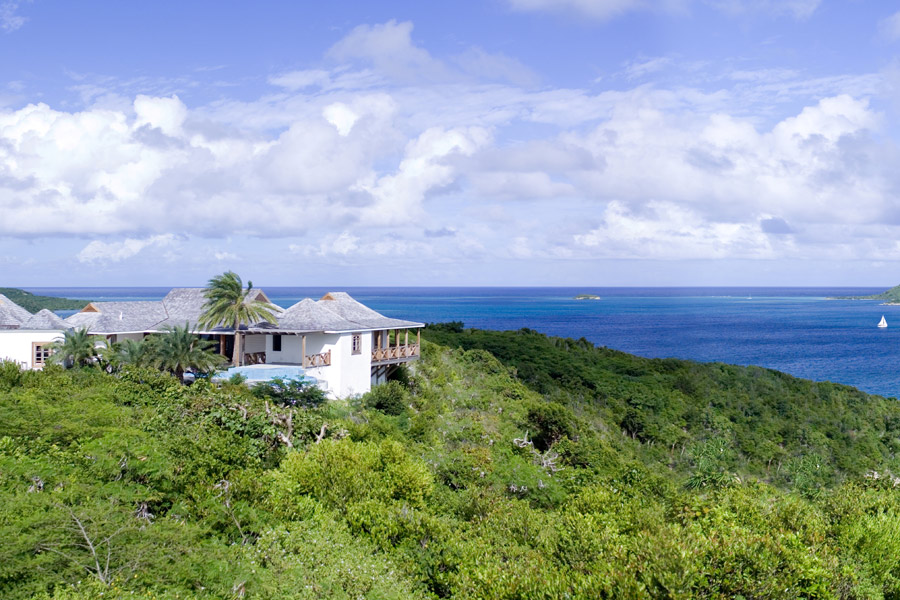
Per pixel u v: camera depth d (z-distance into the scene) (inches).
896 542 863.7
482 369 2509.8
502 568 698.8
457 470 1274.6
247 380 1644.9
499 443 1608.0
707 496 1266.0
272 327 1793.8
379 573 718.5
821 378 5123.0
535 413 1797.5
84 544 609.9
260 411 1273.4
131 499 768.9
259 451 1141.7
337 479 950.4
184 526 699.4
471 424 1715.1
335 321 1844.2
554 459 1541.6
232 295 1771.7
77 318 1866.4
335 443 1075.9
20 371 1455.5
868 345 7431.1
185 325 1804.9
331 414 1514.5
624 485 1401.3
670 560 624.1
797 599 669.3
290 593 645.3
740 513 960.3
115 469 839.7
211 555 666.2
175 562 627.8
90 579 563.8
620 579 617.0
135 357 1578.5
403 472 1005.8
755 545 676.1
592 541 782.5
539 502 1269.7
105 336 1809.8
